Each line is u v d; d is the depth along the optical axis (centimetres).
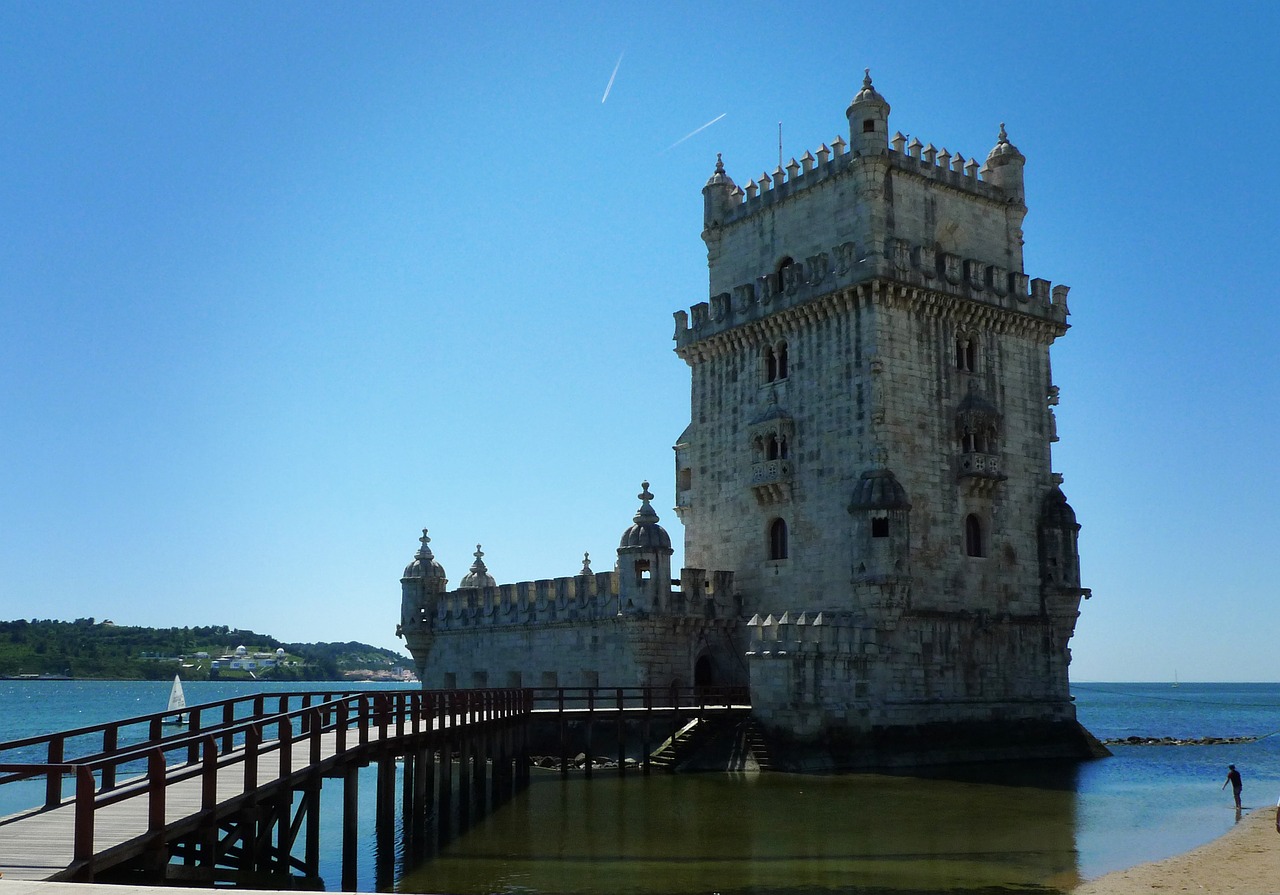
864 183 6475
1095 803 5012
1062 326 7112
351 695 4088
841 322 6462
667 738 6291
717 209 7519
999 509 6688
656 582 6562
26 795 6062
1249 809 4988
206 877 2505
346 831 3391
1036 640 6738
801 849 3862
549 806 4800
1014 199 7175
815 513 6469
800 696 5791
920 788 5278
